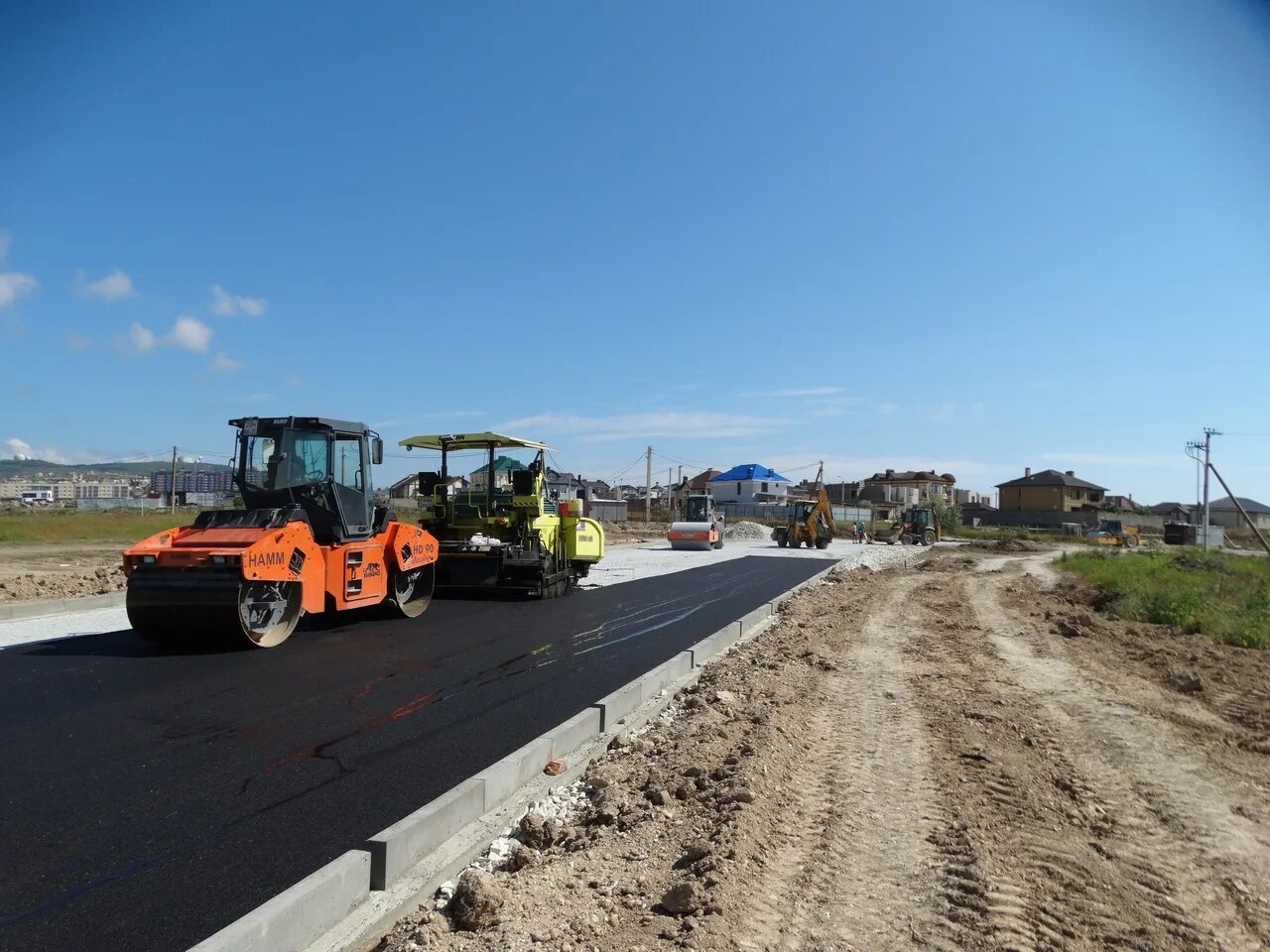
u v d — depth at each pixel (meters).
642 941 3.39
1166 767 5.96
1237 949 3.53
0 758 5.71
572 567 16.97
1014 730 6.77
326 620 12.20
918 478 105.75
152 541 9.52
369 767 5.67
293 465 11.05
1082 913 3.76
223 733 6.38
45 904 3.72
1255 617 13.49
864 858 4.25
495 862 4.26
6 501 96.56
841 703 7.60
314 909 3.54
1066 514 91.06
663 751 5.97
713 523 37.41
